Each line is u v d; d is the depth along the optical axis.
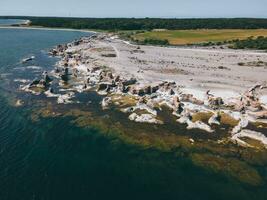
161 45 159.12
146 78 89.94
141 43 167.12
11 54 146.12
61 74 98.38
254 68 101.31
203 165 48.28
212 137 56.09
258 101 68.38
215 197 41.56
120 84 83.25
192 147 53.00
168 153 51.75
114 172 47.09
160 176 46.06
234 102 68.50
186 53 132.50
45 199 40.78
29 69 114.00
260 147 52.25
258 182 44.16
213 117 61.41
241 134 55.59
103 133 59.00
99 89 83.56
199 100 69.19
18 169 47.38
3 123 64.38
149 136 56.75
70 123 63.72
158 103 71.31
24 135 58.97
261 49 138.38
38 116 67.75
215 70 99.25
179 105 66.62
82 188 43.31
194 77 90.50
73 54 137.38
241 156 50.12
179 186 43.81
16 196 41.25
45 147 54.41
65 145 55.12
